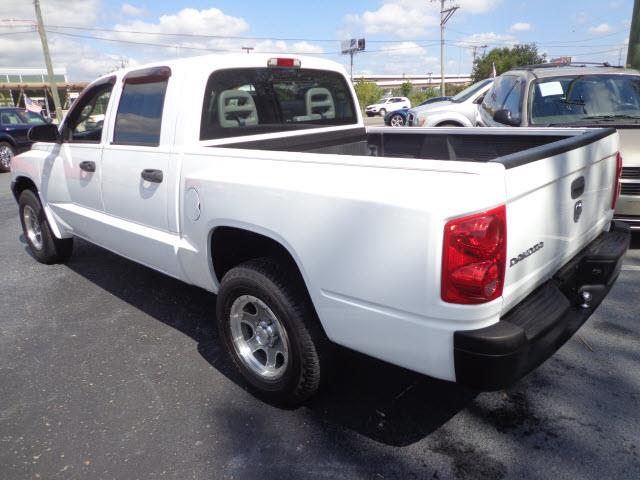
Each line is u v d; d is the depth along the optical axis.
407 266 2.11
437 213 1.99
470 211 1.96
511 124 6.12
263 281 2.72
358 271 2.28
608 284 2.93
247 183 2.69
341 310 2.41
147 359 3.55
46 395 3.16
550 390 3.04
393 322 2.22
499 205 2.02
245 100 3.54
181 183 3.17
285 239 2.56
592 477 2.38
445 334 2.08
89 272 5.28
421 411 2.90
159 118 3.38
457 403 2.96
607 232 3.25
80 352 3.67
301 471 2.49
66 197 4.61
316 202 2.39
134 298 4.59
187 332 3.93
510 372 2.09
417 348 2.18
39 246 5.52
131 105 3.66
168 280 5.00
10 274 5.30
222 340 3.16
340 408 2.95
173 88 3.28
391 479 2.42
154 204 3.45
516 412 2.86
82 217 4.37
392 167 2.17
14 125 13.89
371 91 51.56
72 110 4.41
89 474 2.50
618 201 4.89
